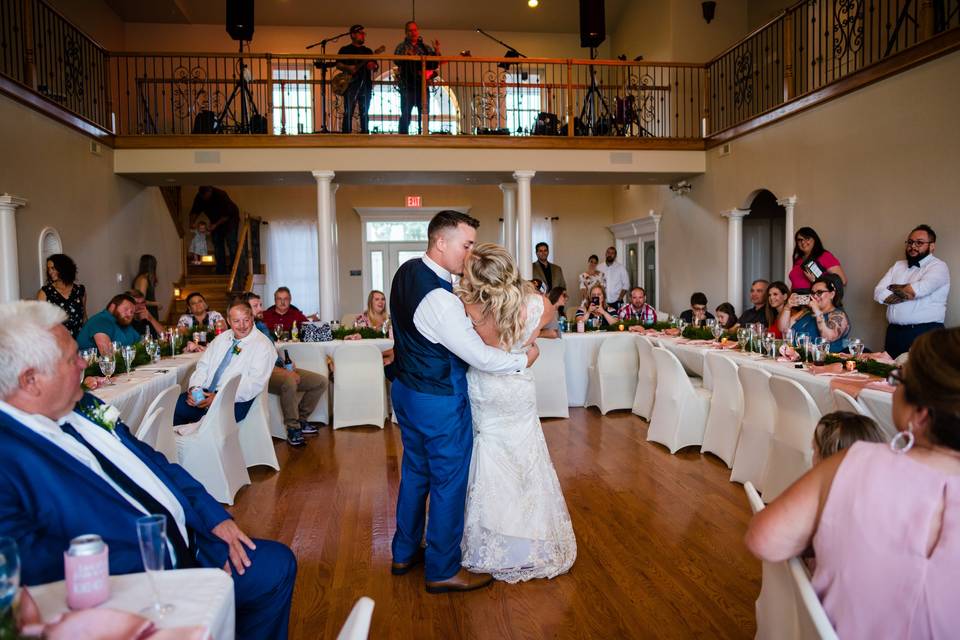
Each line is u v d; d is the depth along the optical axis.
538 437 2.90
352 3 11.59
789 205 7.22
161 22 11.50
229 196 11.80
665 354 5.01
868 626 1.12
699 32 10.24
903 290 5.04
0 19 6.05
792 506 1.25
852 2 6.61
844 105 6.41
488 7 11.84
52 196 6.59
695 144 8.95
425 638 2.43
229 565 1.83
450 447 2.67
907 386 1.15
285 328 7.07
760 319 6.07
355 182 9.13
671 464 4.61
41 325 1.44
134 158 8.07
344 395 5.96
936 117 5.37
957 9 5.21
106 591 1.23
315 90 12.04
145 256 8.76
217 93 9.08
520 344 2.76
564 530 2.95
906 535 1.09
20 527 1.34
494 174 8.73
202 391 4.25
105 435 1.62
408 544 2.94
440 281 2.66
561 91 12.51
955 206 5.22
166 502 1.67
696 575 2.90
